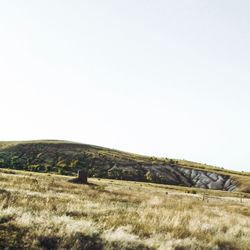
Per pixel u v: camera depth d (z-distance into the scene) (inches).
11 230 341.1
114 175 6417.3
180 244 413.1
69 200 708.7
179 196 1939.0
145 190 2174.0
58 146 7293.3
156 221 540.4
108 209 628.4
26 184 1016.9
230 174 7436.0
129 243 379.6
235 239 508.1
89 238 365.7
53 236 344.5
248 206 1572.3
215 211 981.8
